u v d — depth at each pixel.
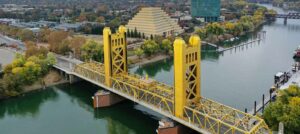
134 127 130.88
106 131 129.00
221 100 153.12
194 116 111.19
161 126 113.69
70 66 190.25
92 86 180.25
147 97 130.38
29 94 168.62
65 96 167.25
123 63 151.88
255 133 94.69
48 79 183.62
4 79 162.50
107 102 146.62
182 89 108.75
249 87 171.12
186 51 107.56
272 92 147.62
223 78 189.38
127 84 135.50
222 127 103.88
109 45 144.25
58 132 127.88
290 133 101.06
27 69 173.12
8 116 146.50
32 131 129.25
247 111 136.25
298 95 117.19
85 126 133.38
